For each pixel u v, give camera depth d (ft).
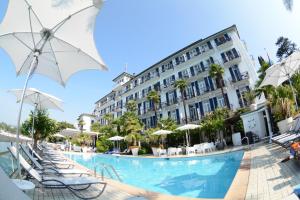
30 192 14.62
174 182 27.17
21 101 10.85
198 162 40.55
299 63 32.07
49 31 12.33
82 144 101.96
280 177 15.26
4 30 12.60
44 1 11.38
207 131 71.36
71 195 14.64
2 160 14.32
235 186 14.70
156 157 50.52
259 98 60.39
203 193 20.83
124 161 53.83
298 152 16.24
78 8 11.72
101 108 178.29
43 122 31.68
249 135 58.13
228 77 81.05
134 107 115.65
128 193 15.31
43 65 15.39
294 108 41.78
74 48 13.48
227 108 73.26
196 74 90.38
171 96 102.47
